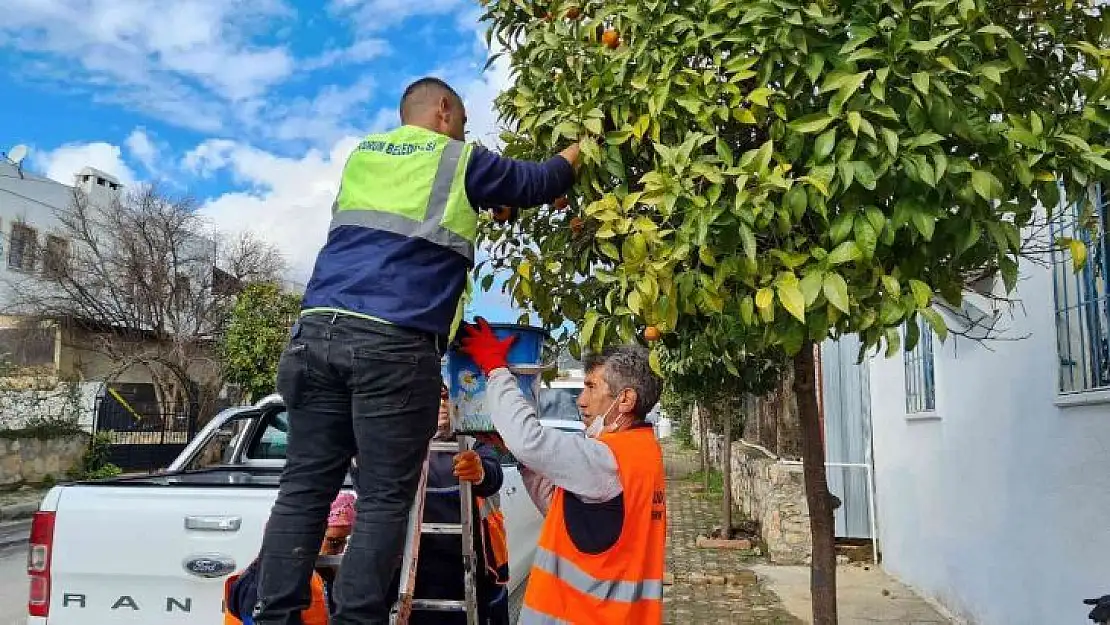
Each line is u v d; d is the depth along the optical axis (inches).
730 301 109.7
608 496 103.3
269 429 233.9
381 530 91.9
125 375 1036.5
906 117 100.7
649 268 101.9
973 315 203.0
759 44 106.9
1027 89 123.0
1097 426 168.7
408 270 95.7
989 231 101.6
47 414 642.2
